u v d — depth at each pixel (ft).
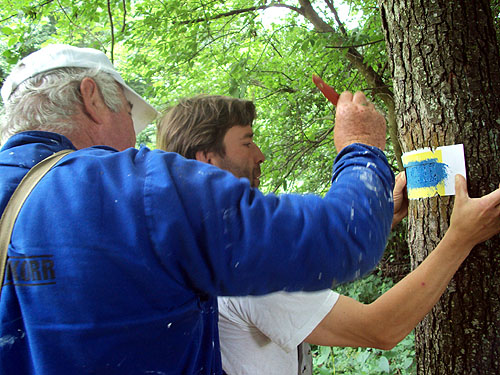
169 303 2.48
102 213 2.40
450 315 5.69
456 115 5.50
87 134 3.13
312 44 14.20
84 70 3.22
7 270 2.43
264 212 2.43
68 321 2.32
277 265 2.34
